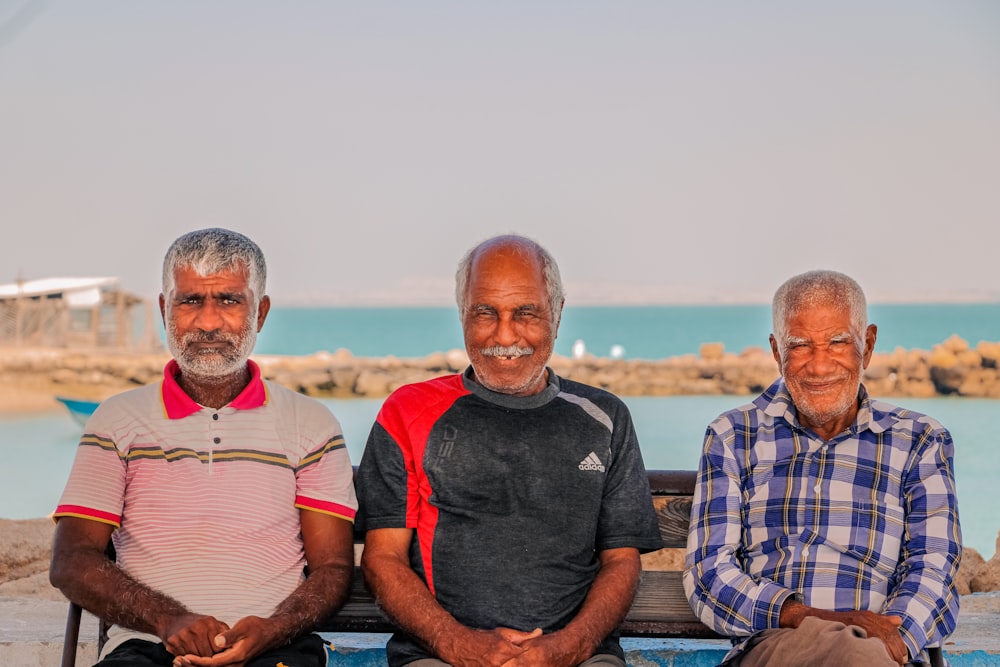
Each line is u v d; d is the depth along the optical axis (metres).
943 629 2.90
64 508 2.88
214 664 2.67
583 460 3.06
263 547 2.95
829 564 3.06
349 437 21.20
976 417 27.09
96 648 3.43
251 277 3.07
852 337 3.11
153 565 2.89
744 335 93.25
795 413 3.22
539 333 3.08
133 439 2.96
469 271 3.15
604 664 2.89
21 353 36.78
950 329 94.69
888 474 3.11
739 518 3.18
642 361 37.06
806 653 2.77
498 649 2.77
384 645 3.36
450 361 36.09
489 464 3.02
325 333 100.81
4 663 3.47
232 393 3.10
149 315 47.00
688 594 3.13
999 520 12.41
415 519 3.05
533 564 2.98
